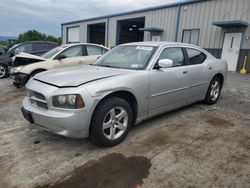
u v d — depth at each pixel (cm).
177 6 1533
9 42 2102
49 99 265
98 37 2691
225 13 1264
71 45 691
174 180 229
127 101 320
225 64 521
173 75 370
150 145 304
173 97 380
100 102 277
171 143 310
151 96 337
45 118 267
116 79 292
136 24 2311
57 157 273
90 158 270
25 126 372
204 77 449
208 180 230
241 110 466
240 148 298
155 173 240
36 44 945
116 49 418
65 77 296
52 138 326
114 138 297
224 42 1284
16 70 620
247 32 1172
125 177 234
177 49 401
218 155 279
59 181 227
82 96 256
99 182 226
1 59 878
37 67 607
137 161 263
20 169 248
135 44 404
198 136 334
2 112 448
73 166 254
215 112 450
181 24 1522
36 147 299
